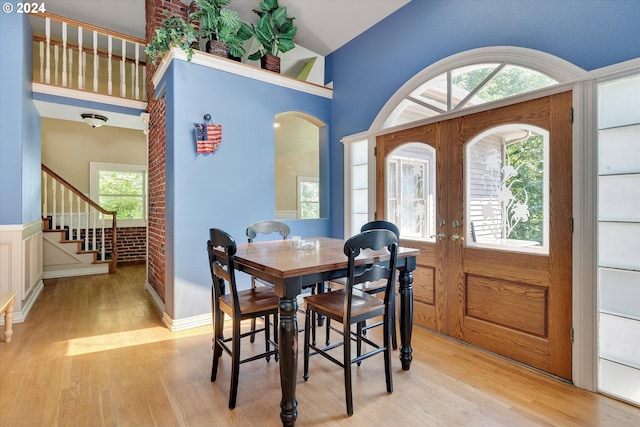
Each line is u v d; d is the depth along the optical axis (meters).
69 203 5.40
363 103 3.53
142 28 5.03
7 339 2.57
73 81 5.31
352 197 3.70
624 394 1.80
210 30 3.14
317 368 2.20
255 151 3.32
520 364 2.22
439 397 1.85
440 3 2.76
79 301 3.76
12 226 3.04
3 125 3.04
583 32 1.95
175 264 2.85
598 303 1.88
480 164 2.47
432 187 2.82
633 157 1.78
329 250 2.21
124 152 6.19
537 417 1.67
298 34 3.87
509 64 2.31
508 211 2.30
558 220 2.04
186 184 2.91
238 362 1.78
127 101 4.21
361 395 1.88
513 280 2.27
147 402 1.80
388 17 3.24
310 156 7.98
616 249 1.83
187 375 2.10
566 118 2.00
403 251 2.17
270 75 3.42
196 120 2.96
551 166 2.07
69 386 1.95
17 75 3.11
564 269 2.02
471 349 2.47
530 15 2.19
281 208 7.56
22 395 1.85
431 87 2.89
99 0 4.44
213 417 1.68
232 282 1.78
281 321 1.60
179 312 2.87
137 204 6.35
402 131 3.06
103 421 1.63
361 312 1.82
